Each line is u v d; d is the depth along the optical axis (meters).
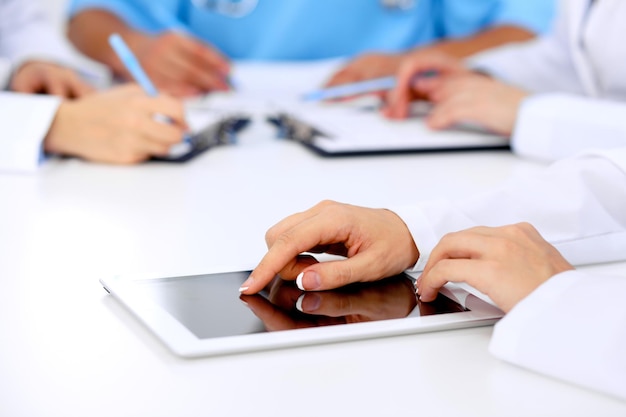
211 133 1.48
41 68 1.68
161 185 1.13
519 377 0.53
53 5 2.34
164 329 0.59
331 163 1.30
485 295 0.67
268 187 1.12
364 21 2.56
